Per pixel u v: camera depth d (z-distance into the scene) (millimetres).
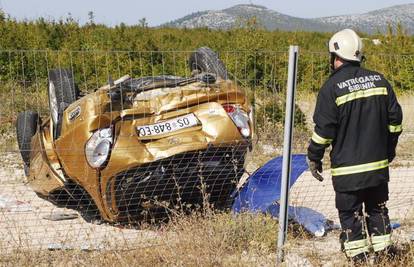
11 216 7121
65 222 6898
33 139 8141
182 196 6617
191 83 6980
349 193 5332
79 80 13570
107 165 6414
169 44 26328
